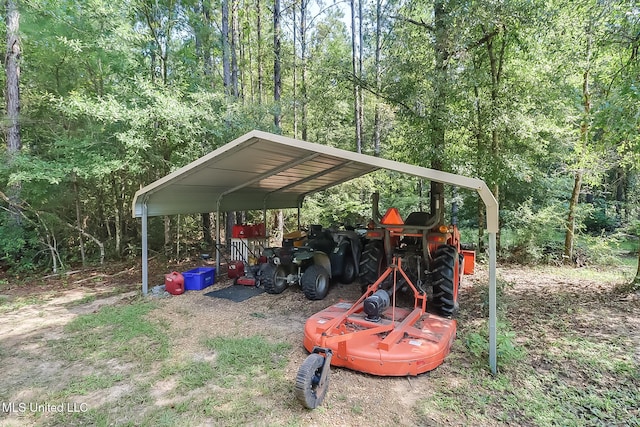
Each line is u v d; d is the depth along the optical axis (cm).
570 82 695
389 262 448
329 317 355
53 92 808
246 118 827
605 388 266
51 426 229
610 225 1076
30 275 700
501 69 686
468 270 641
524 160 678
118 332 388
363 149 1373
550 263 777
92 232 906
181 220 973
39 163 642
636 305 459
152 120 698
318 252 550
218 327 401
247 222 1230
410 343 302
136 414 240
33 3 677
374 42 938
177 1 845
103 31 708
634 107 417
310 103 998
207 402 251
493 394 258
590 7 520
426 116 608
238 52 1345
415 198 1145
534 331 379
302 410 240
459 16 566
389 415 235
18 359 327
